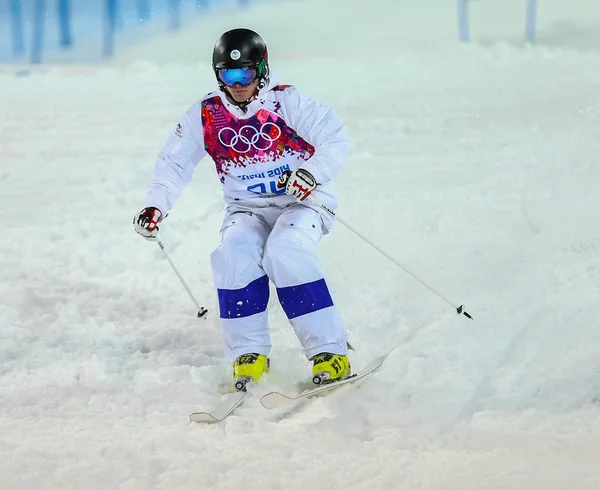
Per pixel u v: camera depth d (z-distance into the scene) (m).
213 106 14.30
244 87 13.64
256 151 14.39
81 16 72.69
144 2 76.56
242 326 14.10
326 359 13.75
